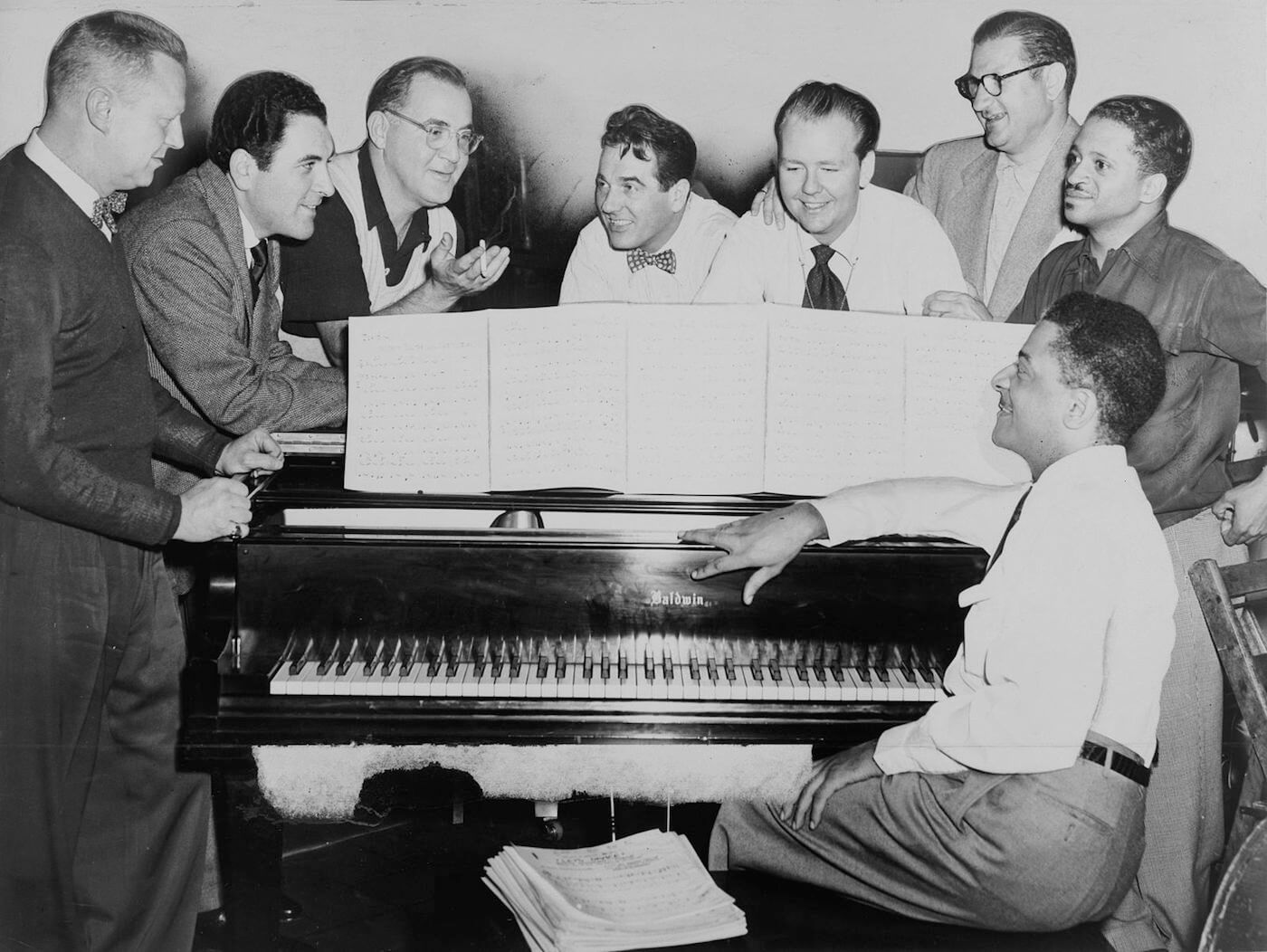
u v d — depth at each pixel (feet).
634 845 7.58
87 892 7.82
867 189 8.86
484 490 7.38
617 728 6.68
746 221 8.94
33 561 7.29
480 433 7.37
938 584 6.98
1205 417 8.55
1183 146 8.56
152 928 7.84
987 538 7.34
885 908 7.22
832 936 6.88
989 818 6.95
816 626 6.99
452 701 6.67
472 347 7.37
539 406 7.36
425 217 8.89
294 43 8.54
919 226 8.87
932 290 8.94
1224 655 6.71
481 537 6.95
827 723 6.79
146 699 7.97
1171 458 8.56
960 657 7.01
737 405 7.39
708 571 6.91
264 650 6.80
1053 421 7.39
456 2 8.58
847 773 7.25
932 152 8.80
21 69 8.29
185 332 8.10
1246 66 8.51
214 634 6.68
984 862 6.97
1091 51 8.60
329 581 6.81
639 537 6.98
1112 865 6.95
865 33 8.63
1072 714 6.91
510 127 8.84
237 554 6.75
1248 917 6.62
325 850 8.30
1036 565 7.00
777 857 7.55
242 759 6.70
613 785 7.72
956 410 7.64
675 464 7.39
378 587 6.82
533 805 8.14
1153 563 7.04
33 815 7.45
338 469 7.88
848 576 6.97
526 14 8.67
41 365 6.77
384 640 6.86
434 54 8.65
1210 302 8.54
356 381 7.41
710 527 7.34
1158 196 8.62
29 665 7.36
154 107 7.78
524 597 6.90
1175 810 8.68
